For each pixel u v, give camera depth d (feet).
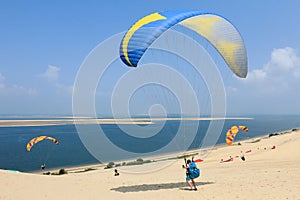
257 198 36.27
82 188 43.52
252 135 408.46
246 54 54.03
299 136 216.74
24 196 36.81
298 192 38.17
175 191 42.57
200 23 50.65
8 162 199.82
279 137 248.52
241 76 56.18
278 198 35.86
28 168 176.86
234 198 36.81
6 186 40.45
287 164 77.77
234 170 72.90
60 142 330.54
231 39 52.31
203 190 42.45
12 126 652.07
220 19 50.55
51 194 38.68
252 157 127.95
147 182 53.26
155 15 46.75
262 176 53.62
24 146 294.66
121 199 37.76
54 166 181.57
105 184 48.62
